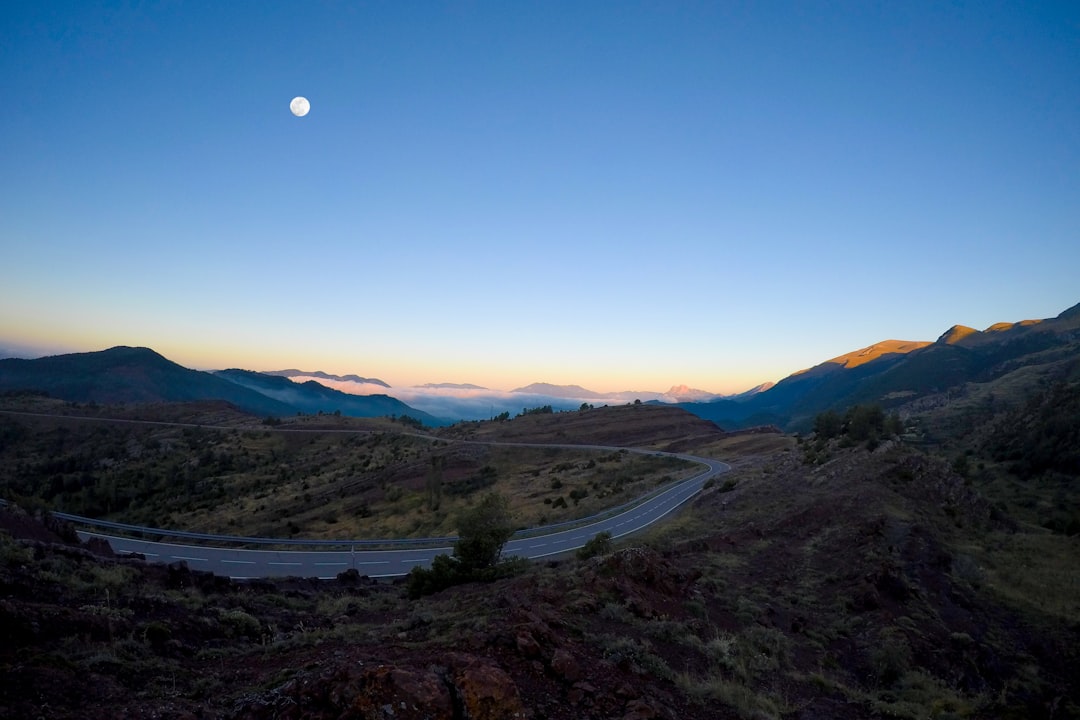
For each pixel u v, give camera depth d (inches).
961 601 903.1
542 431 5497.1
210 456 4758.9
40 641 381.7
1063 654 796.0
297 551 1552.7
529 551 1529.3
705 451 4143.7
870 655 687.1
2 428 5428.2
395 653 392.2
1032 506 2082.9
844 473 1673.2
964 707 585.0
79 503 3489.2
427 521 2444.6
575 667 390.0
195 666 410.9
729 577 879.1
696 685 438.3
